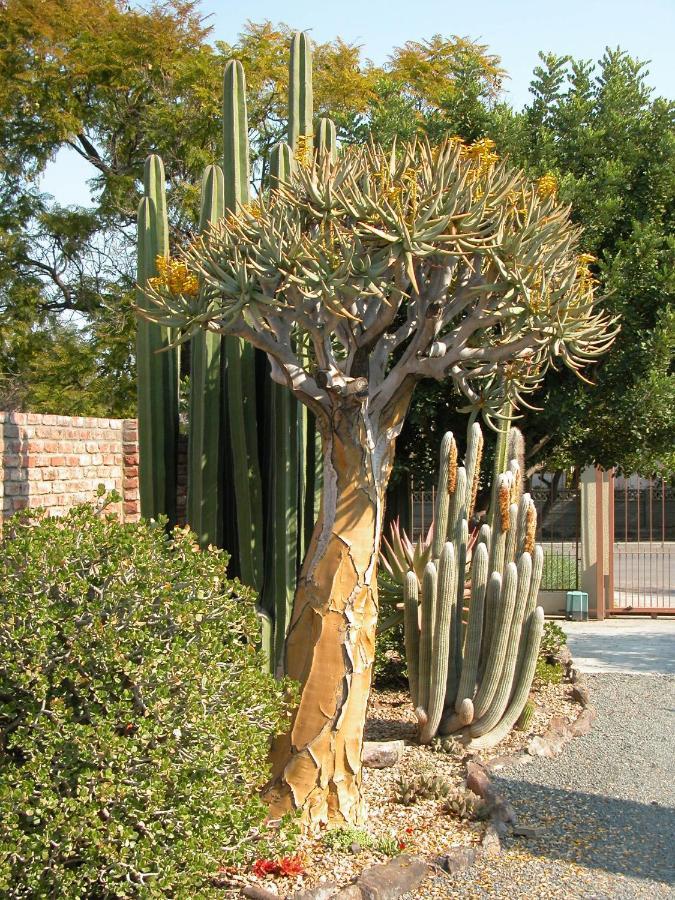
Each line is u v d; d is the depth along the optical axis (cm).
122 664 373
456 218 453
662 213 1049
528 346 500
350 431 488
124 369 1928
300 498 614
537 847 498
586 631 1280
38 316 2031
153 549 425
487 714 652
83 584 386
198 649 407
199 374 591
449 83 1930
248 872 436
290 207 475
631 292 971
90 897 374
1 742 377
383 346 512
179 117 1908
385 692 804
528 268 477
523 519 668
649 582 1898
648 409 999
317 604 482
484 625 655
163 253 629
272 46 2016
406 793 536
